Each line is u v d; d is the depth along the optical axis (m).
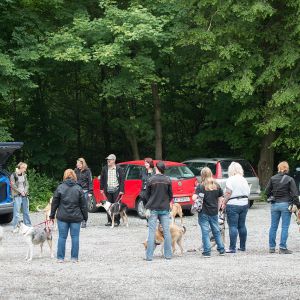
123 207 17.02
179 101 31.33
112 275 9.66
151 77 24.69
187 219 18.81
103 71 28.45
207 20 24.52
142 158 32.50
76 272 9.98
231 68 23.88
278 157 29.31
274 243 12.47
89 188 17.22
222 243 12.07
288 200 12.28
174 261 11.25
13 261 11.48
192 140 31.14
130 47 25.02
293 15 23.53
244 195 12.40
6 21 25.03
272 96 23.81
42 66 25.89
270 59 24.08
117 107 29.83
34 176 24.02
